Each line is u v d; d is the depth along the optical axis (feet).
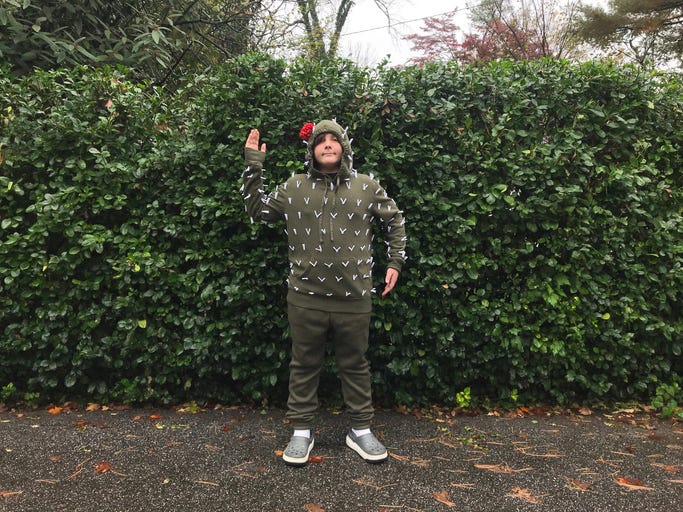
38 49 14.55
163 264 9.08
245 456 7.46
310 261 7.20
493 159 9.10
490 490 6.60
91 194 9.07
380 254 9.05
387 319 9.24
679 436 8.72
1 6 12.85
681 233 9.89
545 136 9.73
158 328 9.43
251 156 7.64
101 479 6.70
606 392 9.98
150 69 17.85
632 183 9.35
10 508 5.96
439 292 9.27
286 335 9.16
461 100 9.29
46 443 7.79
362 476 6.90
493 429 8.79
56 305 9.23
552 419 9.45
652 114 9.87
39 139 9.12
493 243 9.27
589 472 7.17
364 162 9.12
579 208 9.34
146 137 9.92
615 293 9.71
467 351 9.61
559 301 9.54
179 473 6.91
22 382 10.02
